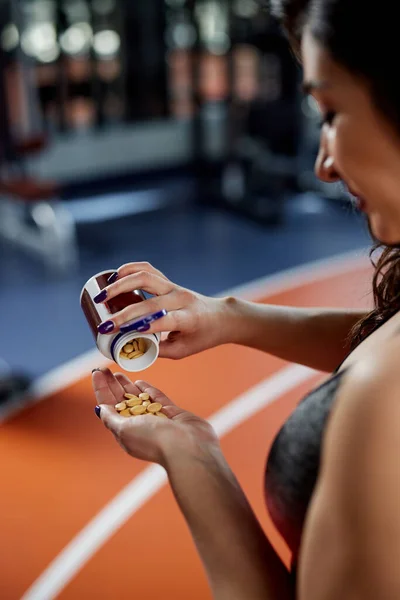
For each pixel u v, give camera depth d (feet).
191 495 2.23
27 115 18.86
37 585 5.34
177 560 5.42
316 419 2.04
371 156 1.62
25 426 7.58
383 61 1.51
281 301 11.02
